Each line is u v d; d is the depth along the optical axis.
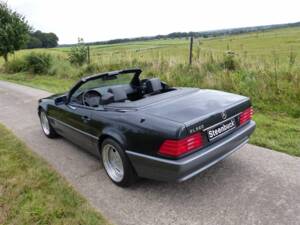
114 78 4.54
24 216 3.22
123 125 3.44
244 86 7.91
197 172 3.18
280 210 3.10
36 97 11.02
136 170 3.46
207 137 3.23
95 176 4.20
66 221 3.11
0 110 9.18
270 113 6.55
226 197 3.40
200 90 4.32
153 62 12.37
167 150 3.01
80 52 17.70
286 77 7.74
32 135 6.31
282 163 4.14
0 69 25.84
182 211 3.22
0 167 4.48
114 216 3.22
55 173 4.23
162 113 3.32
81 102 4.52
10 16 26.19
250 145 4.86
